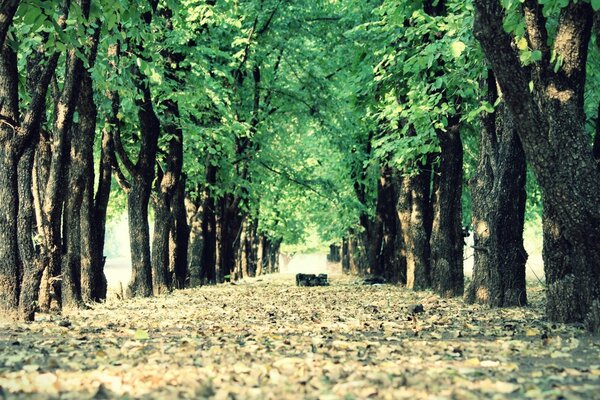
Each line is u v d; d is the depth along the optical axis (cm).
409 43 2120
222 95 2680
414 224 2734
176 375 820
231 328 1365
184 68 2592
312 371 838
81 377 812
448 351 991
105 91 2191
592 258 1196
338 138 3666
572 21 1180
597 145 1358
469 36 1730
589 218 1167
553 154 1167
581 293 1230
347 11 3266
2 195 1489
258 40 3378
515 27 1177
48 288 1680
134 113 2341
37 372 838
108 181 2202
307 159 4516
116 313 1752
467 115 1884
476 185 1895
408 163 2683
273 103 3675
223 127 2694
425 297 2297
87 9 1466
